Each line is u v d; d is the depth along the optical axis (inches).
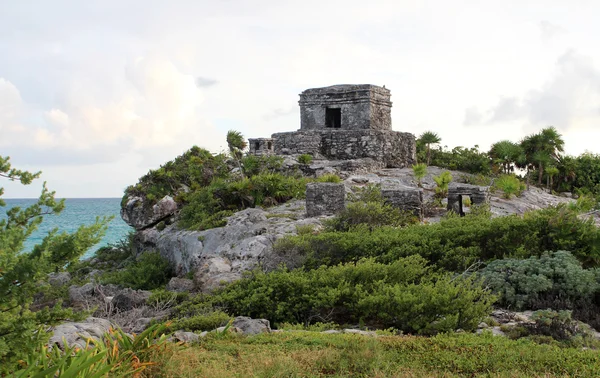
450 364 343.3
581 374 324.2
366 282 583.8
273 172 1488.7
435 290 512.7
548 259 616.7
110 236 2805.1
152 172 1588.3
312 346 378.9
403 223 977.5
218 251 945.5
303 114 1775.3
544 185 1952.5
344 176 1465.3
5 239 248.5
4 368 252.5
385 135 1678.2
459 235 737.6
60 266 268.5
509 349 371.6
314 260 717.3
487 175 1806.1
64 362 260.8
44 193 283.3
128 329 526.0
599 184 1913.1
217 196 1275.8
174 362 313.9
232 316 541.6
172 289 784.3
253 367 325.1
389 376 320.8
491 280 594.6
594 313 524.1
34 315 257.6
